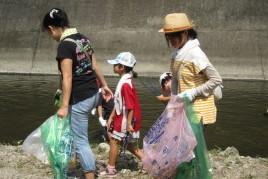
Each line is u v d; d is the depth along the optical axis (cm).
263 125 1102
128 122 573
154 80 1802
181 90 464
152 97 1401
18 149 702
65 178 511
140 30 1989
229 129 1068
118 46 1986
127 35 1992
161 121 458
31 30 2042
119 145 584
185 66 455
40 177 575
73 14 2039
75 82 502
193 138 440
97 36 2008
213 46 1947
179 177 459
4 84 1666
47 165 616
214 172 596
